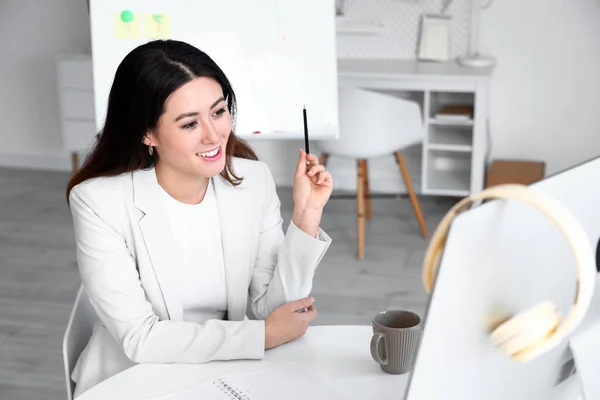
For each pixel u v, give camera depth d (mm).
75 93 4762
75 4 4988
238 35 2783
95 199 1598
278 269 1670
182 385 1387
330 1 2811
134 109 1531
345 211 4551
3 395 2713
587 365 894
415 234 4199
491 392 843
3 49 5164
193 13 2754
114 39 2738
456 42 4473
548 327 752
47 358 2971
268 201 1794
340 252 3961
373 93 3732
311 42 2824
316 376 1400
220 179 1717
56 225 4355
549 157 4531
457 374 784
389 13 4488
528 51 4387
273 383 1370
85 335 1720
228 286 1722
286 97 2842
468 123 4164
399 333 1358
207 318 1740
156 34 2740
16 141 5320
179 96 1500
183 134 1526
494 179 4188
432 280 761
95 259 1577
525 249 767
